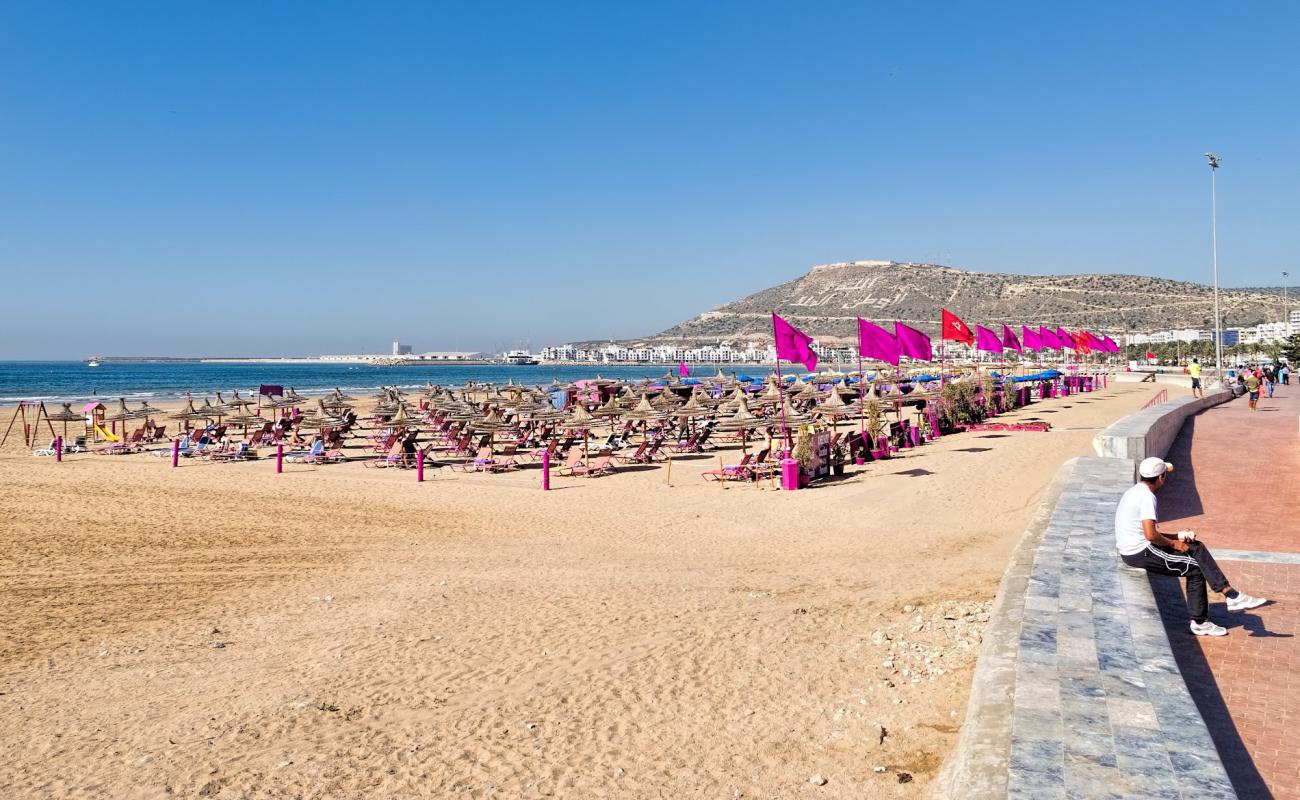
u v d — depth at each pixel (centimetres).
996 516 1424
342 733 650
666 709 667
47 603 1059
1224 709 451
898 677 693
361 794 551
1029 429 2761
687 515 1638
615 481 2134
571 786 550
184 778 582
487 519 1636
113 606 1044
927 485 1728
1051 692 389
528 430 3023
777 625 872
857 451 2183
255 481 2194
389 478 2245
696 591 1045
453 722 662
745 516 1602
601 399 4544
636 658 789
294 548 1381
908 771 537
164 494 1966
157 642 898
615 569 1198
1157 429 1350
